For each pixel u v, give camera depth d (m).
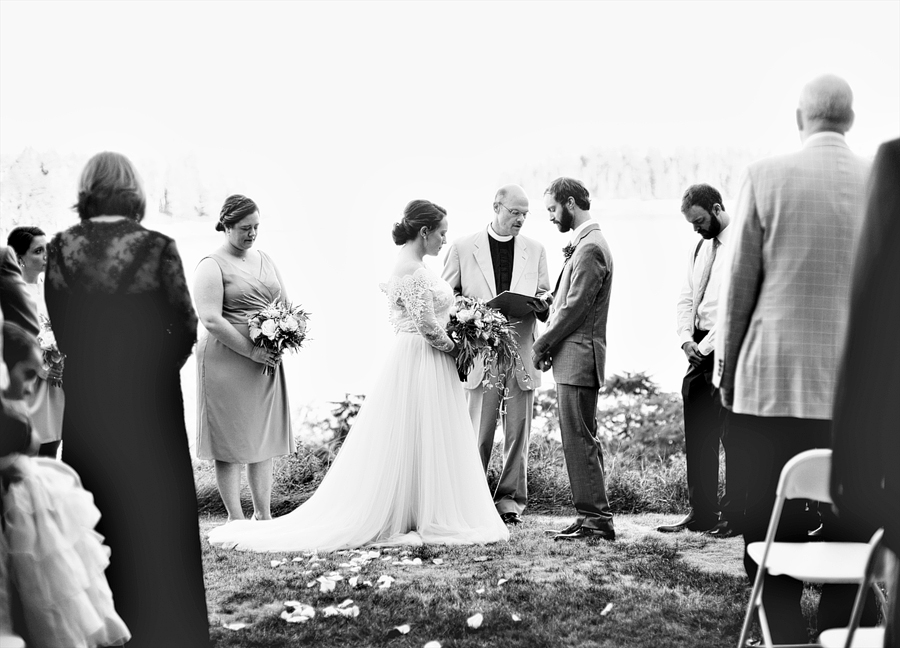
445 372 5.15
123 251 2.99
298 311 5.17
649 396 6.73
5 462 2.36
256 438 5.10
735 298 3.33
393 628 3.46
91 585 2.54
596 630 3.44
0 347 2.39
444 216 5.26
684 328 5.23
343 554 4.63
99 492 2.94
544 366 5.02
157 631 2.95
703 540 4.91
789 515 3.26
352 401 6.55
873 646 2.20
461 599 3.81
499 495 5.69
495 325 5.21
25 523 2.38
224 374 5.01
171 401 3.03
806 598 3.80
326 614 3.60
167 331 3.02
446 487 4.98
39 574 2.39
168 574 2.98
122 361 2.96
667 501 5.90
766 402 3.25
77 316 2.97
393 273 5.19
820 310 3.22
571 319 4.84
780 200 3.25
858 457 1.78
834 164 3.28
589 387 4.93
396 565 4.38
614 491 5.98
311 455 6.34
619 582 4.05
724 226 5.11
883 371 1.77
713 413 5.12
